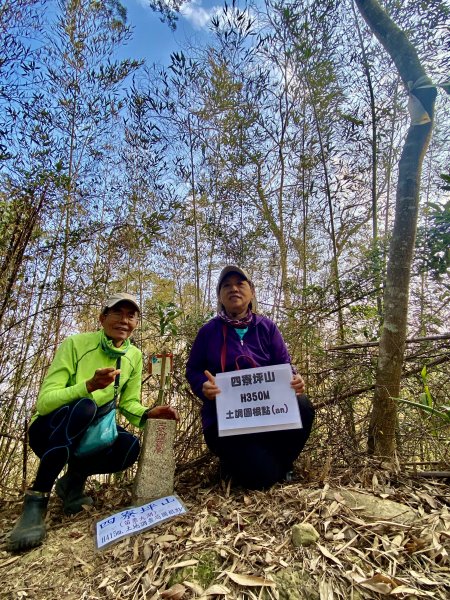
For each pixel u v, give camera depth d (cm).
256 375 190
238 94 366
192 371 210
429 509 155
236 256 387
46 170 264
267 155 381
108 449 205
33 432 189
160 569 136
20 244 251
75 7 360
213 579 126
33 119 316
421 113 185
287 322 306
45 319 286
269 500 173
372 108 334
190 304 384
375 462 192
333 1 307
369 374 240
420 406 176
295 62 343
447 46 281
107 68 351
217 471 221
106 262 323
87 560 151
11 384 256
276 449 198
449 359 221
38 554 160
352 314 291
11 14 290
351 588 117
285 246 409
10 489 242
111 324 199
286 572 124
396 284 201
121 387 213
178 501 180
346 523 145
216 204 391
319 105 349
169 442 196
